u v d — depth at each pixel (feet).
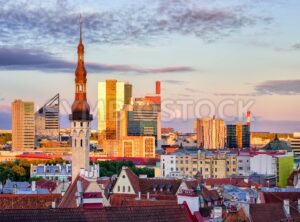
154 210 366.84
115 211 355.97
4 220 329.31
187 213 376.89
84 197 361.10
